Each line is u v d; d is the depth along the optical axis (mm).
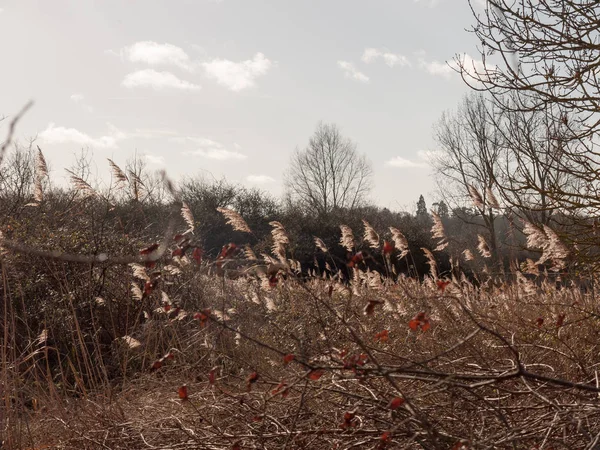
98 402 5523
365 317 5613
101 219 8930
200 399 4957
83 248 8516
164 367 6262
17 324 7852
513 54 6707
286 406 4625
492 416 3949
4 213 10195
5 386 5188
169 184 3109
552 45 6871
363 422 4156
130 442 4730
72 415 5312
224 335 6008
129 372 6938
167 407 5172
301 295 6156
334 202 42719
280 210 33250
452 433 3779
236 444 3779
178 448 4348
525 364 4641
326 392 4578
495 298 6438
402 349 5266
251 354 5684
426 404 4242
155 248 3402
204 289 6883
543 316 5934
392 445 3830
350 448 4051
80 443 4992
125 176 6352
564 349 5176
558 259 5496
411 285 6102
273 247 5051
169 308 5508
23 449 5074
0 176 11242
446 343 5148
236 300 6562
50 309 7852
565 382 3127
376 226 29062
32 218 9625
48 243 8594
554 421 3494
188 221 5602
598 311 5777
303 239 29203
